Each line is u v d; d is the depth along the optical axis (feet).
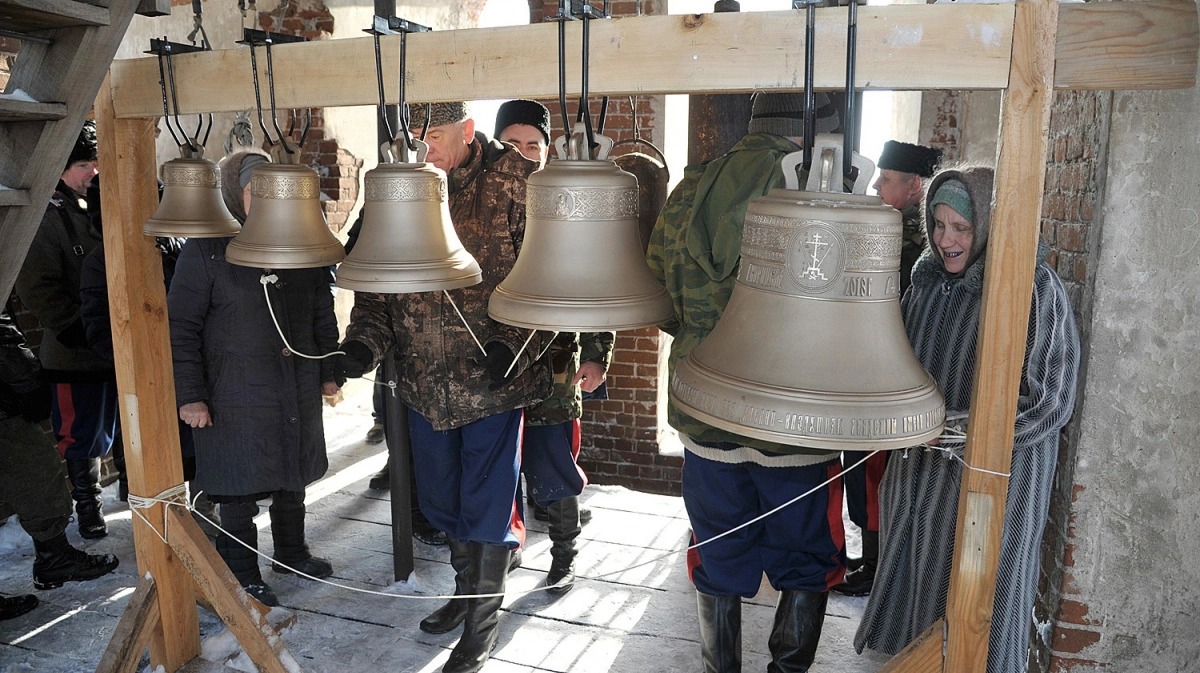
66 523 9.39
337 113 16.97
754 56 4.41
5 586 9.32
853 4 4.01
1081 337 6.22
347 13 17.19
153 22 14.98
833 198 3.62
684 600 9.11
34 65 5.73
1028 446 5.79
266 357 8.33
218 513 10.59
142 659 7.97
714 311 5.99
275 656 7.05
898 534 7.06
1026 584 6.07
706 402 3.63
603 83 4.72
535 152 9.71
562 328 4.30
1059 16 4.05
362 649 8.18
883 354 3.68
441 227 5.40
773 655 7.04
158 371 6.93
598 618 8.74
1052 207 7.14
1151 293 5.83
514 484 7.60
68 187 9.86
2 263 6.07
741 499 6.50
